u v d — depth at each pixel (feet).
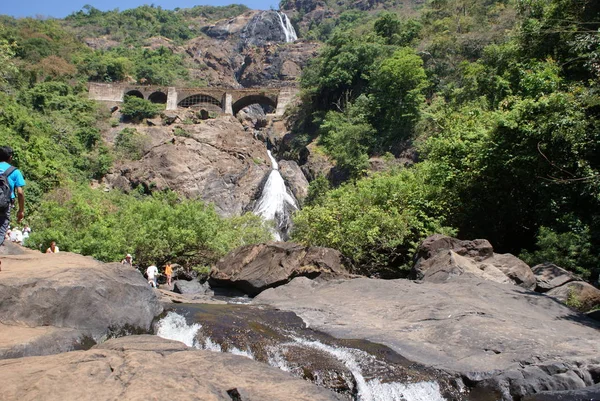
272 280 58.03
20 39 263.90
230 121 214.90
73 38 330.75
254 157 197.57
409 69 161.48
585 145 60.08
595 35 58.23
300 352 27.94
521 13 98.63
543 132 60.13
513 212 68.59
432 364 26.73
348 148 162.09
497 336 29.91
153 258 84.84
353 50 201.57
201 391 15.11
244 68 414.82
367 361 27.12
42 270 28.04
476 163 68.13
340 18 465.88
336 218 73.67
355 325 33.55
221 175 179.93
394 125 166.30
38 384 15.17
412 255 65.10
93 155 180.75
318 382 25.12
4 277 25.55
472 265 49.98
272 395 15.71
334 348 28.89
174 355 18.86
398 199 74.84
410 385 24.66
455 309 35.22
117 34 436.35
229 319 33.91
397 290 42.57
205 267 86.38
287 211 163.53
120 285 30.01
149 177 172.65
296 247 60.64
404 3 479.41
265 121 234.58
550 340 30.25
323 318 35.58
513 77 97.30
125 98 221.46
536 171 63.46
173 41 440.86
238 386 16.15
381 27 215.72
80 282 27.32
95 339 26.30
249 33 462.60
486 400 24.45
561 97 61.05
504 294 41.11
